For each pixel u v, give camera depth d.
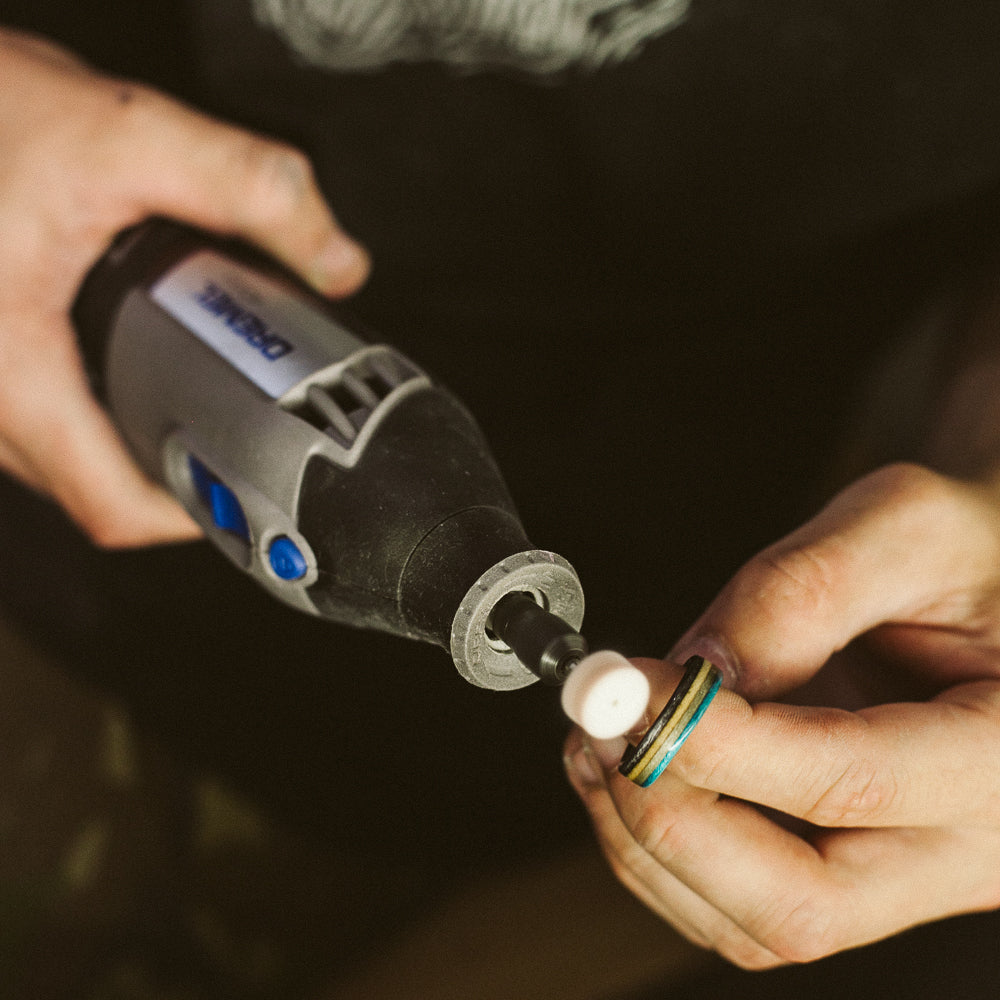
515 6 1.08
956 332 1.13
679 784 0.71
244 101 1.24
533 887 1.51
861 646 0.87
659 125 1.16
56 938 1.70
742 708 0.66
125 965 1.70
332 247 1.13
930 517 0.79
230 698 1.59
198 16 1.18
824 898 0.72
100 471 1.12
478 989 1.40
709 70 1.11
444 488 0.68
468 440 0.74
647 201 1.23
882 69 1.09
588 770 0.79
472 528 0.64
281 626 1.52
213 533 0.85
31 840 1.75
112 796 1.80
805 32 1.07
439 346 1.42
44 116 1.03
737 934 0.83
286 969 1.69
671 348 1.39
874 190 1.19
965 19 1.04
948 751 0.70
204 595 1.51
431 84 1.17
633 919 1.41
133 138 1.03
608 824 0.80
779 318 1.36
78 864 1.75
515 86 1.16
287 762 1.63
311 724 1.59
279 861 1.78
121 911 1.74
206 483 0.87
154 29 1.38
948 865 0.76
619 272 1.31
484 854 1.64
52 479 1.16
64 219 1.02
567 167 1.22
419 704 1.54
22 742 1.81
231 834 1.80
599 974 1.36
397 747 1.57
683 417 1.44
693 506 1.50
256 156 1.05
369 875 1.78
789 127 1.15
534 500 1.46
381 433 0.71
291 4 1.13
